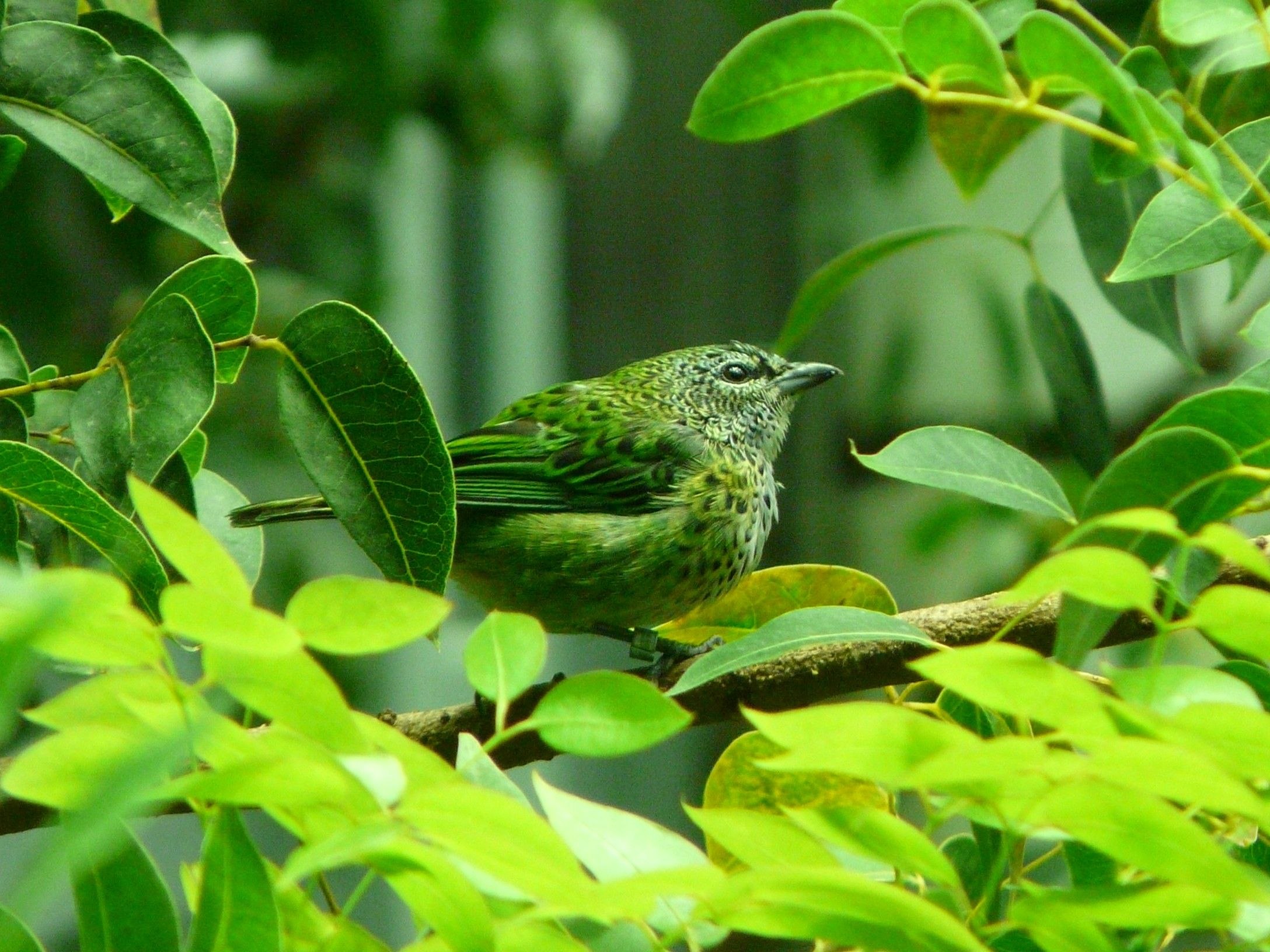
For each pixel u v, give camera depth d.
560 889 3.53
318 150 16.03
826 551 20.66
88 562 6.66
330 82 15.73
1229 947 3.96
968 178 9.01
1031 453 14.69
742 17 17.70
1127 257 6.20
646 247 22.42
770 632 5.73
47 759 3.49
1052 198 8.61
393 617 3.52
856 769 3.57
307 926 4.09
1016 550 13.36
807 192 21.55
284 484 14.80
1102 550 3.64
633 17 22.38
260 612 3.22
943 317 19.81
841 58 5.59
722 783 6.23
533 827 3.47
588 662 20.61
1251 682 5.62
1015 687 3.58
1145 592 3.69
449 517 6.29
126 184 6.27
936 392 19.75
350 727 3.55
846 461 20.61
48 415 7.48
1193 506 4.87
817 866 3.99
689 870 3.48
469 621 18.17
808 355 20.91
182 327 6.10
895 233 8.34
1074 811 3.60
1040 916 3.78
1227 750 3.65
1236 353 14.89
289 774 3.46
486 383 22.03
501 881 3.76
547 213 22.34
